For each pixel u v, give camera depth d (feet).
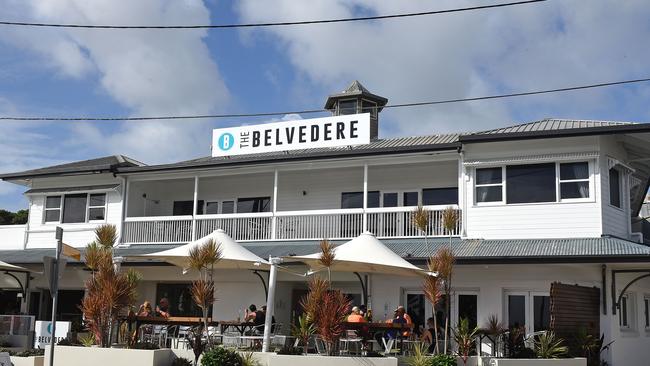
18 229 95.86
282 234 81.15
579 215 67.21
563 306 57.16
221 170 84.38
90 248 61.05
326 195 86.43
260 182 90.43
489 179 71.46
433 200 80.59
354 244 58.29
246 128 85.81
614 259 58.39
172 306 84.48
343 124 80.84
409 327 54.75
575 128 66.28
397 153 74.54
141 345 55.83
